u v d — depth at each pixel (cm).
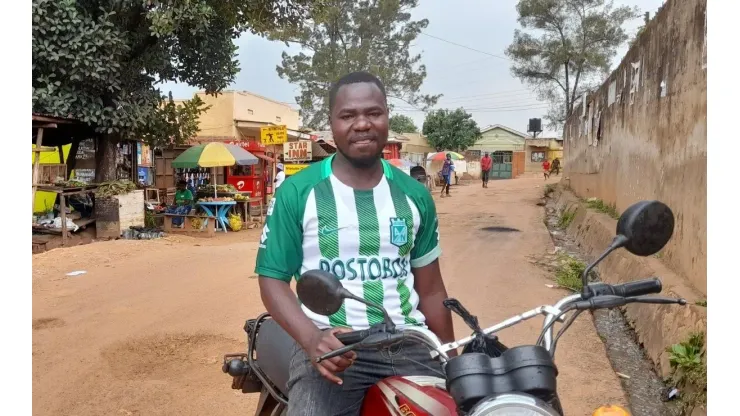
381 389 201
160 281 785
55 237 1167
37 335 555
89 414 398
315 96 3859
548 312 179
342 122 221
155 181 1839
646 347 515
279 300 211
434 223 242
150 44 1292
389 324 177
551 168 4138
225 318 606
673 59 670
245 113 2189
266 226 224
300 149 1894
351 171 226
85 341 538
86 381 450
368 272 219
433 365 227
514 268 864
